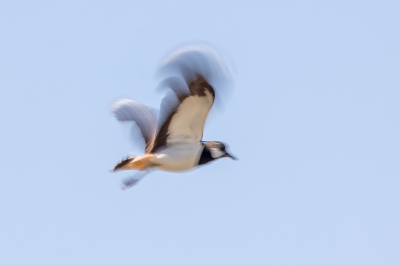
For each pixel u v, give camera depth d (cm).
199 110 1573
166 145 1661
